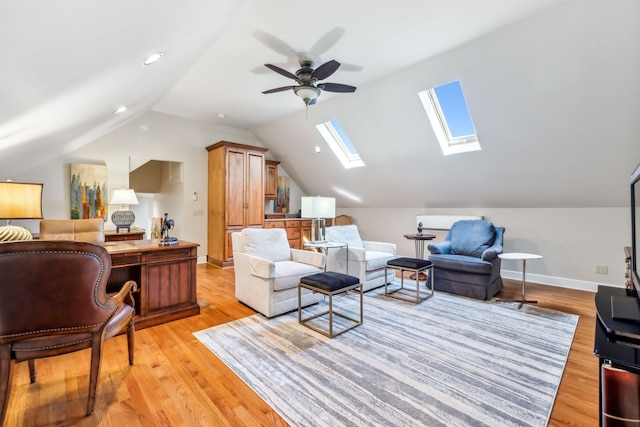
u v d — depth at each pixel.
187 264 2.94
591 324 2.74
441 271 3.84
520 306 3.22
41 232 2.90
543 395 1.71
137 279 2.73
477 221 4.18
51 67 1.32
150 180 6.74
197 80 3.72
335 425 1.47
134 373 1.93
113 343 2.36
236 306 3.22
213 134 5.73
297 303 3.08
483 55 2.98
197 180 5.55
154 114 5.02
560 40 2.62
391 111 4.14
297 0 2.27
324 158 5.77
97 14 1.12
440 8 2.39
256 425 1.48
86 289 1.49
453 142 4.26
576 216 4.00
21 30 0.94
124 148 4.73
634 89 2.66
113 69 1.82
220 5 1.85
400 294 3.72
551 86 2.95
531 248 4.36
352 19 2.51
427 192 5.14
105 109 2.78
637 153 3.09
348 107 4.44
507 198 4.42
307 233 6.42
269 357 2.13
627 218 3.66
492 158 3.96
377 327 2.67
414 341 2.39
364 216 6.54
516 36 2.71
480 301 3.42
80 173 4.27
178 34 1.88
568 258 4.06
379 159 5.00
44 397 1.69
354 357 2.13
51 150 3.40
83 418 1.52
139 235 4.21
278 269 3.08
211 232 5.57
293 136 5.71
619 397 1.00
